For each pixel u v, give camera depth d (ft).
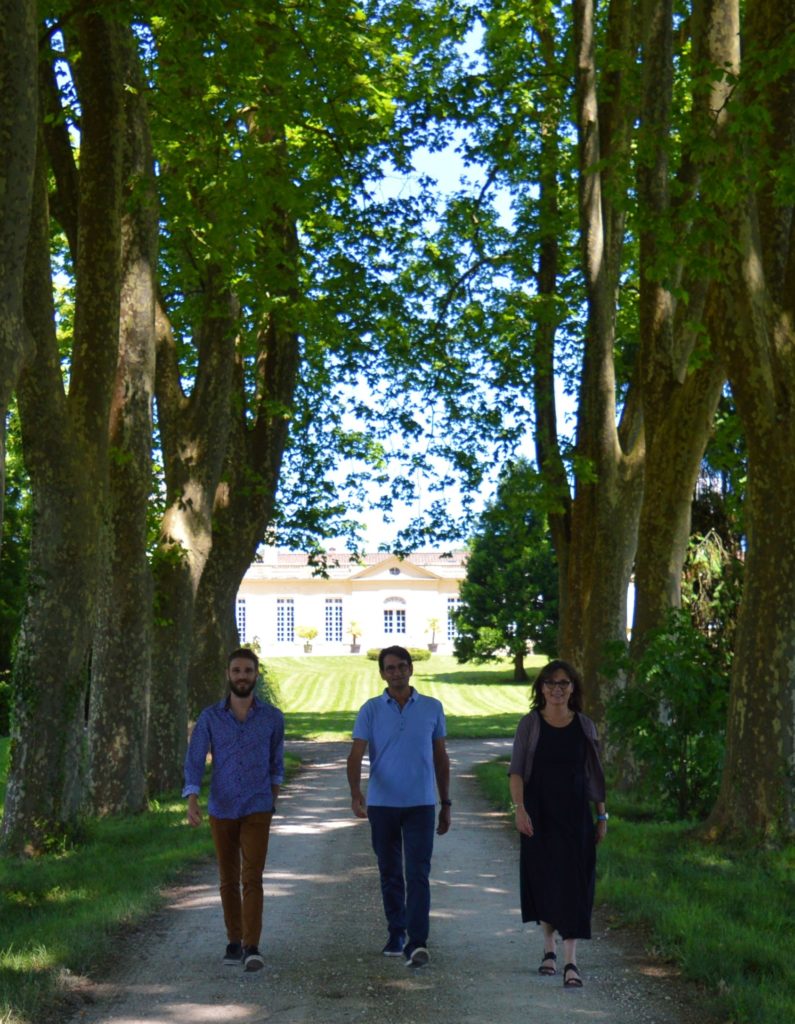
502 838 40.29
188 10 36.70
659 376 50.65
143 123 48.26
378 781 23.13
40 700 38.81
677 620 43.98
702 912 24.88
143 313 49.52
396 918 23.06
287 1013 18.83
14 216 22.06
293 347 73.36
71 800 39.34
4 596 115.75
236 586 73.61
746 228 33.81
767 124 32.86
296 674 238.68
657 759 42.98
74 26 40.60
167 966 21.99
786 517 35.01
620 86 60.95
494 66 69.05
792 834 34.58
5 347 21.84
